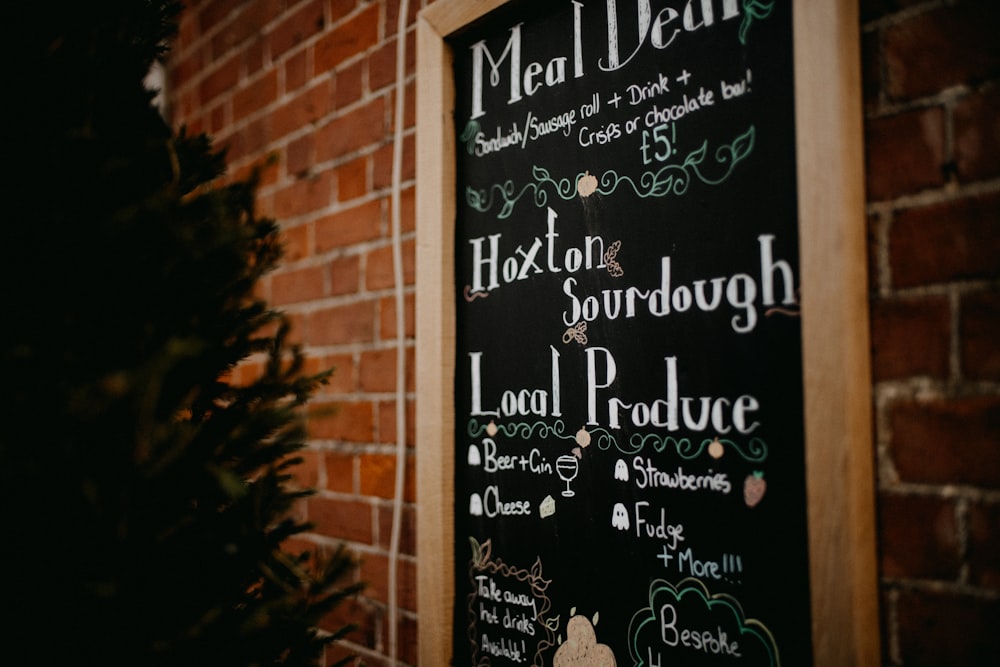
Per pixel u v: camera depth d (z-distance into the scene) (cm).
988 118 58
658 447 77
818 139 64
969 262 58
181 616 60
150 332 59
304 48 129
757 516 69
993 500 56
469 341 99
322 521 120
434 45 101
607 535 81
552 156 89
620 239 81
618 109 82
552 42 90
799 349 67
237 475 68
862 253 63
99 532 54
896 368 61
